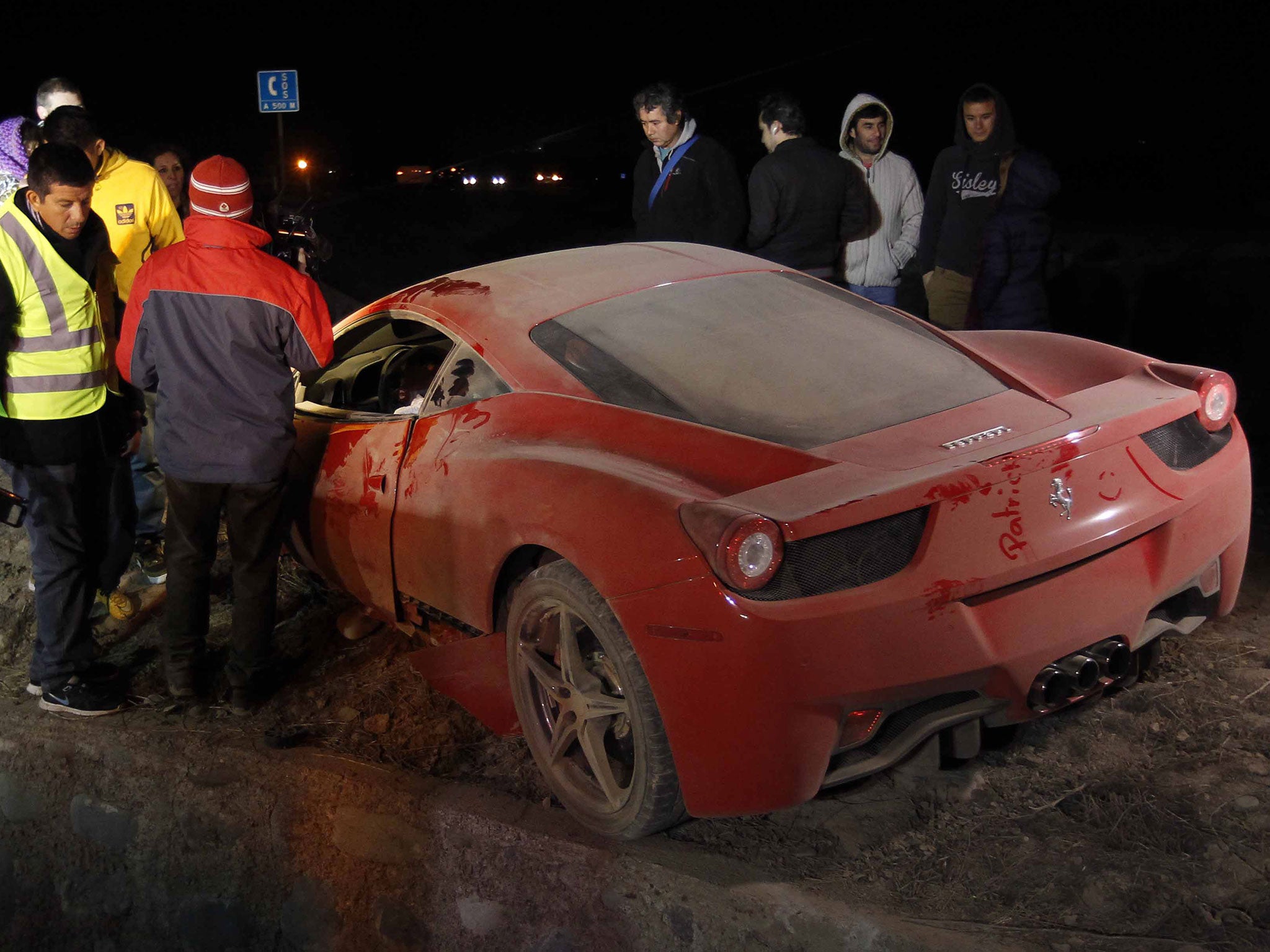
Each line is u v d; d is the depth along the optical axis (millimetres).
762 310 3271
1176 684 3047
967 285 4719
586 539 2494
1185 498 2600
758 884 2523
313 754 3311
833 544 2277
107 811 3492
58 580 3584
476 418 3082
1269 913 2283
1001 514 2355
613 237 17312
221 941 3395
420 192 24625
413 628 3465
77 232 3334
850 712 2309
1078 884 2410
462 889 2918
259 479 3346
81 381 3457
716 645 2275
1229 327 6688
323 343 3402
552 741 2861
